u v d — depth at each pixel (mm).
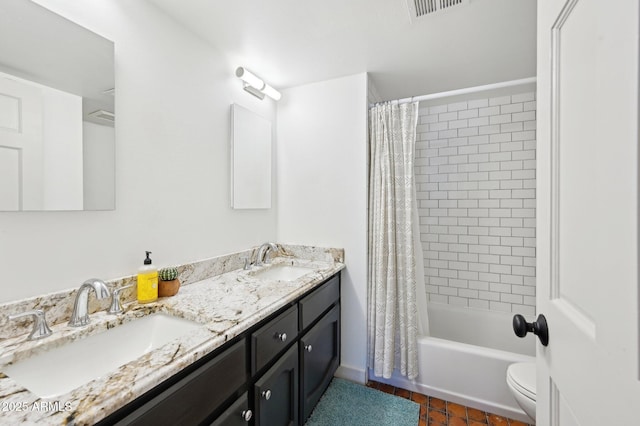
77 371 849
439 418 1576
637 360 328
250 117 1876
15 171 848
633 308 336
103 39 1063
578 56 483
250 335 1019
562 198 553
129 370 663
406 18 1354
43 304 888
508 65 1799
